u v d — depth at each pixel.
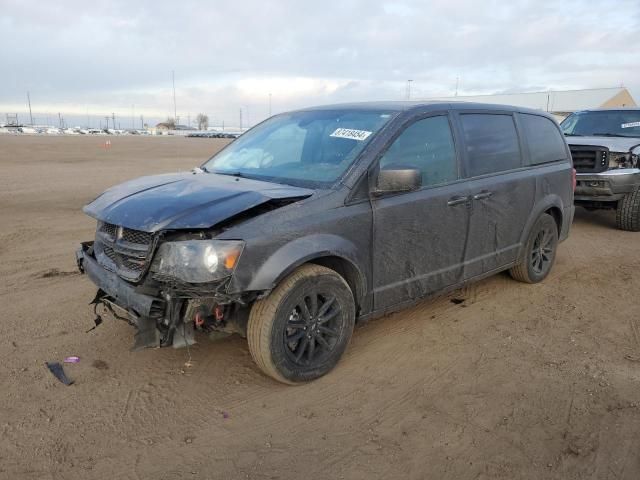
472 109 4.89
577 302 5.41
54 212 10.23
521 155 5.40
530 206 5.45
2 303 5.17
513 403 3.54
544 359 4.16
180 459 2.96
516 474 2.87
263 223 3.36
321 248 3.52
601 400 3.57
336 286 3.70
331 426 3.28
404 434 3.20
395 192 3.95
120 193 3.89
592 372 3.95
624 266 6.78
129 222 3.35
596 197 8.92
